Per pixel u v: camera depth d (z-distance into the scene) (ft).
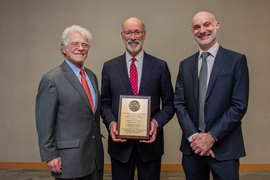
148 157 5.51
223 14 9.89
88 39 5.05
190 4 9.95
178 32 10.04
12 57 10.34
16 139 10.46
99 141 5.24
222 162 4.81
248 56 9.93
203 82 5.05
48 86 4.47
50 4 10.18
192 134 4.96
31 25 10.25
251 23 9.86
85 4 10.13
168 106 5.85
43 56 10.30
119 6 10.07
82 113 4.76
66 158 4.56
